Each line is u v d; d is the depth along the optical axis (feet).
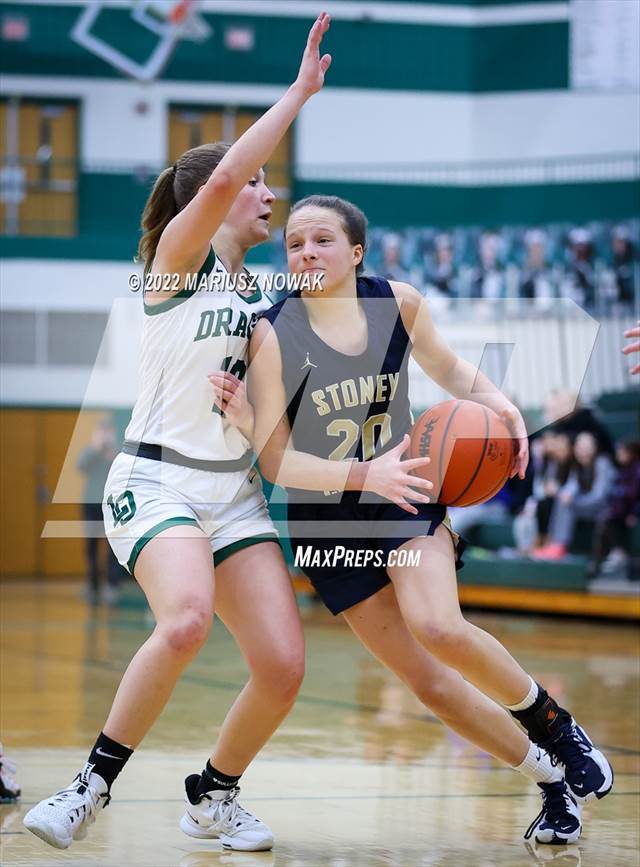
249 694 14.06
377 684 32.24
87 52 89.20
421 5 89.66
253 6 90.27
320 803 17.12
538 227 77.82
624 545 56.59
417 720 25.55
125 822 15.78
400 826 15.69
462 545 15.07
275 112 13.10
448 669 14.66
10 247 83.05
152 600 13.24
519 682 14.51
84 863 13.50
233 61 90.53
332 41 89.92
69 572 91.91
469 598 59.67
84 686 31.01
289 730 24.03
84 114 89.45
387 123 89.97
